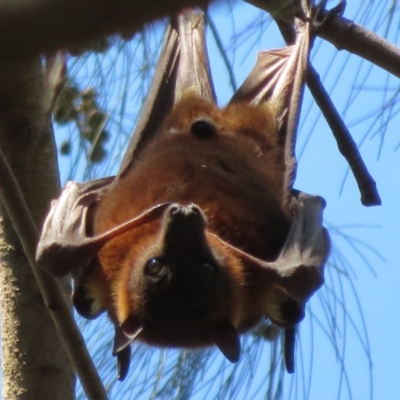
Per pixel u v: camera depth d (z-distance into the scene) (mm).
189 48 10172
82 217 8180
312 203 8773
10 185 6355
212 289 8008
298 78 9281
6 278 8227
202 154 9023
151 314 8148
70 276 8930
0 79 2049
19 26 1783
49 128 8633
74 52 2098
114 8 1803
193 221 7254
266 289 8453
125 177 8820
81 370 6629
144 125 9273
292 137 9195
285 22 9227
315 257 7898
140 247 8438
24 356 8031
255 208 8711
